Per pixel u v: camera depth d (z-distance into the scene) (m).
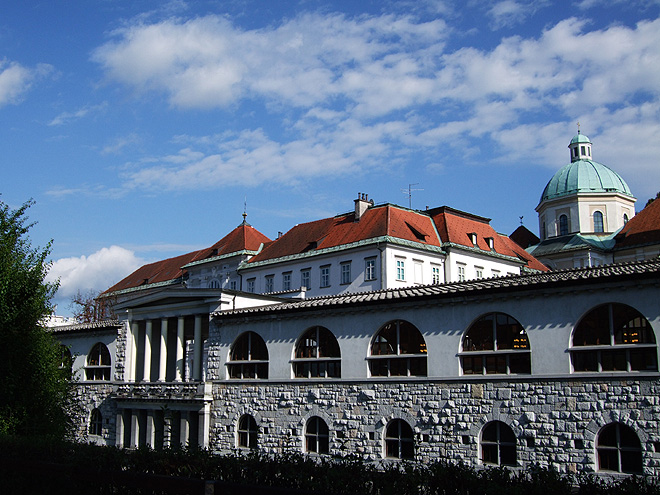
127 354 48.44
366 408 34.69
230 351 41.72
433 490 16.61
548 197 88.88
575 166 88.62
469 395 31.36
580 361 28.70
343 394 35.69
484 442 30.73
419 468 17.94
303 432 37.03
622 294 27.80
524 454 29.41
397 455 33.47
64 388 36.88
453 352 32.09
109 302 103.81
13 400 33.44
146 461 20.14
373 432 34.19
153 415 44.72
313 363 37.62
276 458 18.86
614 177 87.19
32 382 34.06
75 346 52.25
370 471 17.41
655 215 79.62
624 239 79.81
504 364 30.75
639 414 26.86
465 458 31.00
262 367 40.00
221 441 40.75
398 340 34.25
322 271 71.38
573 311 28.94
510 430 30.17
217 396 41.56
